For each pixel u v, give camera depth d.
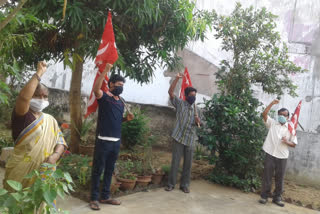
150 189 4.75
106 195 3.92
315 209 4.59
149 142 6.50
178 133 4.74
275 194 4.69
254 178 5.38
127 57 5.63
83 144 6.10
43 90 2.29
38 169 2.24
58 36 5.45
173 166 4.76
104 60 3.68
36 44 5.34
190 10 5.20
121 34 4.90
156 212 3.83
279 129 4.67
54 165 2.06
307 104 6.44
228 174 5.57
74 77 5.82
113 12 5.05
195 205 4.25
